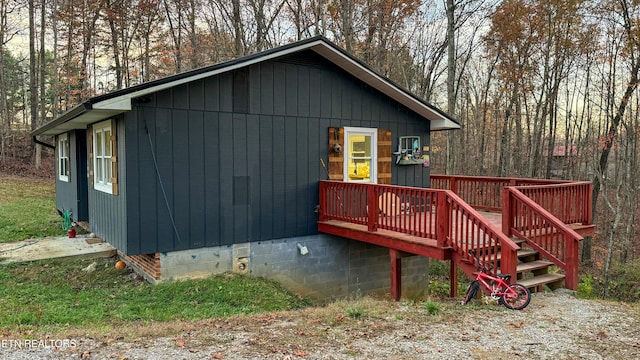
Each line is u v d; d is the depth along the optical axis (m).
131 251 7.16
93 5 21.42
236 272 8.34
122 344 4.33
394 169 10.41
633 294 13.55
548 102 20.47
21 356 3.94
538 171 22.19
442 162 29.61
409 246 7.11
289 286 8.99
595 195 19.08
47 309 5.96
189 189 7.71
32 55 23.39
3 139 24.22
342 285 9.73
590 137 22.05
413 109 10.60
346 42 16.95
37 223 12.41
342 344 4.41
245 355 4.08
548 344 4.47
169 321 5.62
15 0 23.88
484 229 6.19
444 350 4.27
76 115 7.30
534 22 19.08
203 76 7.47
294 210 9.00
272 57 8.13
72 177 11.16
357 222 8.32
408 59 23.56
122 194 7.25
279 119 8.69
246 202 8.39
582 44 18.44
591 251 18.17
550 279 6.61
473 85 27.14
